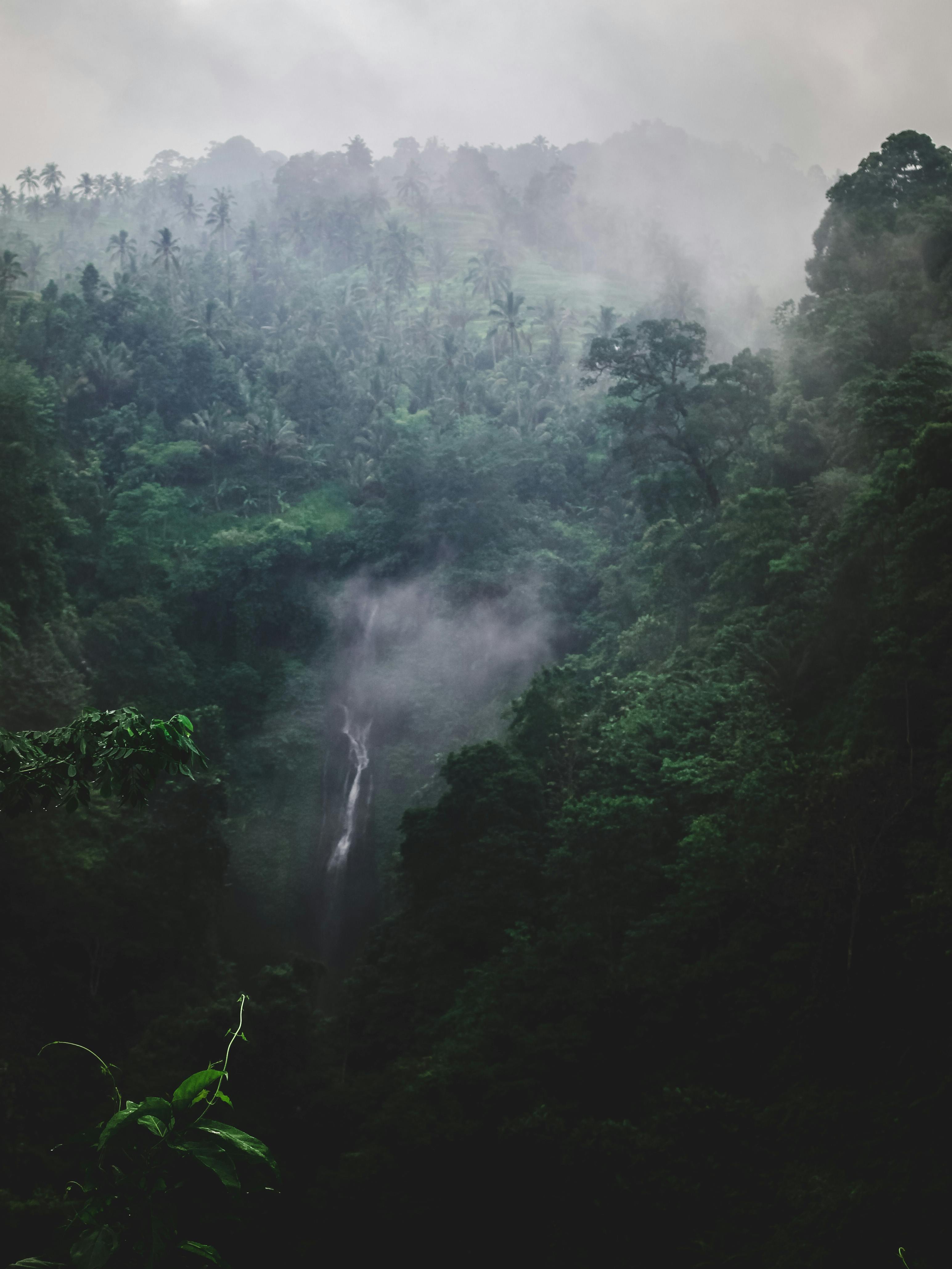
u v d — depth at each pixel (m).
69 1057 48.81
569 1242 29.28
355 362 141.62
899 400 56.75
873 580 50.06
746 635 54.75
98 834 57.84
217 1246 29.06
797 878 38.00
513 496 104.56
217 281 168.50
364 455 117.56
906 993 32.69
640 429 72.38
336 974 76.06
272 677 96.75
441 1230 31.03
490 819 55.47
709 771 46.88
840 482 57.94
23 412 85.25
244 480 113.81
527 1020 42.75
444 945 52.31
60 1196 32.41
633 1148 31.53
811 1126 30.64
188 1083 3.90
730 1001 38.03
